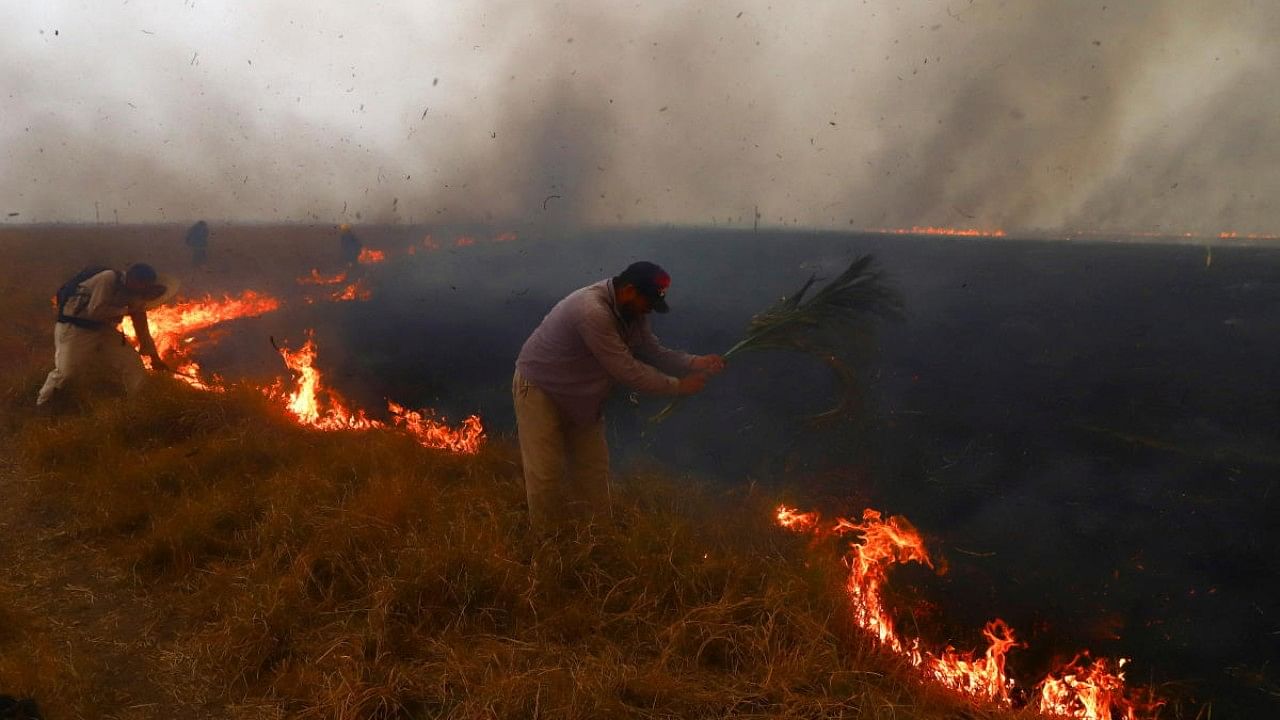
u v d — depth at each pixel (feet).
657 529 12.89
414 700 9.11
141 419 18.54
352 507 13.42
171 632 10.80
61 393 21.16
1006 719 9.41
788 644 10.18
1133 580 14.53
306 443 17.79
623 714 8.66
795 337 13.46
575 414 13.19
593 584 11.60
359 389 27.43
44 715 8.53
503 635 10.43
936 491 18.42
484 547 11.77
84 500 14.84
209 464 16.35
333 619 10.68
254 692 9.44
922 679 10.00
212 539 13.04
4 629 10.48
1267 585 14.30
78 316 21.07
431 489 14.58
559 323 12.65
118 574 12.39
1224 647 12.55
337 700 8.80
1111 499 18.25
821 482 18.74
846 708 8.93
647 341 13.35
